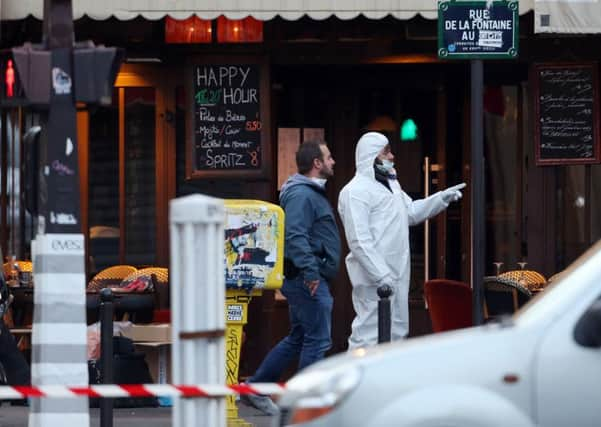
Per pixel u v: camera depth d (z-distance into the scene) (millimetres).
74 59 28984
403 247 37781
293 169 47375
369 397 21672
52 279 28953
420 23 42344
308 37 43844
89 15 37250
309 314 35969
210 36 43062
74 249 29031
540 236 45688
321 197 36406
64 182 29031
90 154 45438
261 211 34812
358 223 36938
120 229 45344
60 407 28922
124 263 45344
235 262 34781
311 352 36156
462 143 47438
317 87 47594
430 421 21469
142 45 44219
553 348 21750
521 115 46438
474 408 21469
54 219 29016
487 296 41312
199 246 24734
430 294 41000
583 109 43562
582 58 43906
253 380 37031
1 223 45562
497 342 21922
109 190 45500
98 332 40094
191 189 45250
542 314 22141
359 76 47531
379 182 37781
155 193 45281
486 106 46656
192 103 43438
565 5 37281
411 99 47750
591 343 21656
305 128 47531
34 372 29219
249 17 39469
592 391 21578
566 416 21578
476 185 32688
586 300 22078
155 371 41812
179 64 44938
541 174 45562
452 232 47438
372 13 37156
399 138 47656
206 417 24656
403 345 22906
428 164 47562
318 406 21922
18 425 37812
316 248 36250
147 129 45312
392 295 36281
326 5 37188
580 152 43625
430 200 39125
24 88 28812
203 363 24797
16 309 44344
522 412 21594
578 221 45656
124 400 41438
